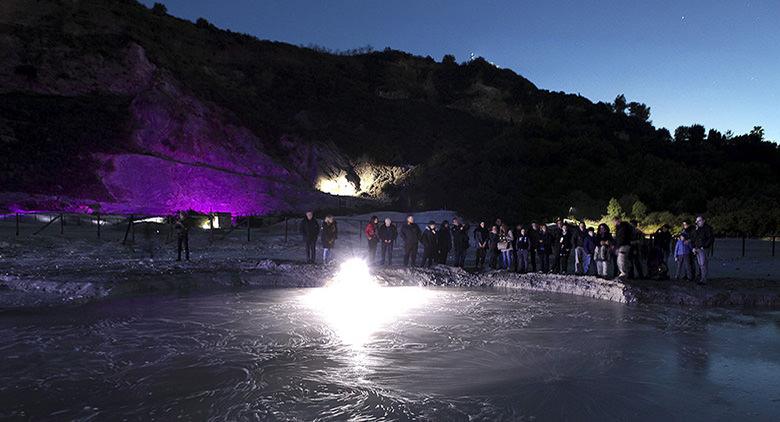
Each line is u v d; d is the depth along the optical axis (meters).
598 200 43.09
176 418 6.20
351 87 78.75
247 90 67.75
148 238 24.83
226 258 20.39
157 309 12.12
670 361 8.70
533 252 17.98
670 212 41.94
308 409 6.52
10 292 13.41
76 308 12.02
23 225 26.91
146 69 57.78
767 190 47.03
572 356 8.94
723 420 6.38
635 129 72.25
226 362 8.31
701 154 58.88
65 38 57.91
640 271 15.76
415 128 71.00
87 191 40.09
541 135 59.28
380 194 52.69
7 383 7.29
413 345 9.48
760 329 10.91
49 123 46.12
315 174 55.03
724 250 27.52
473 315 12.08
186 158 48.84
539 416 6.43
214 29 83.81
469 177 47.22
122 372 7.79
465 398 6.97
